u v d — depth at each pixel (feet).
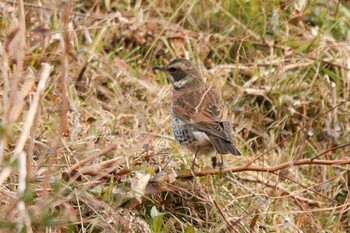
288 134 43.91
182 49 47.09
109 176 34.04
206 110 37.65
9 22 43.55
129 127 41.27
